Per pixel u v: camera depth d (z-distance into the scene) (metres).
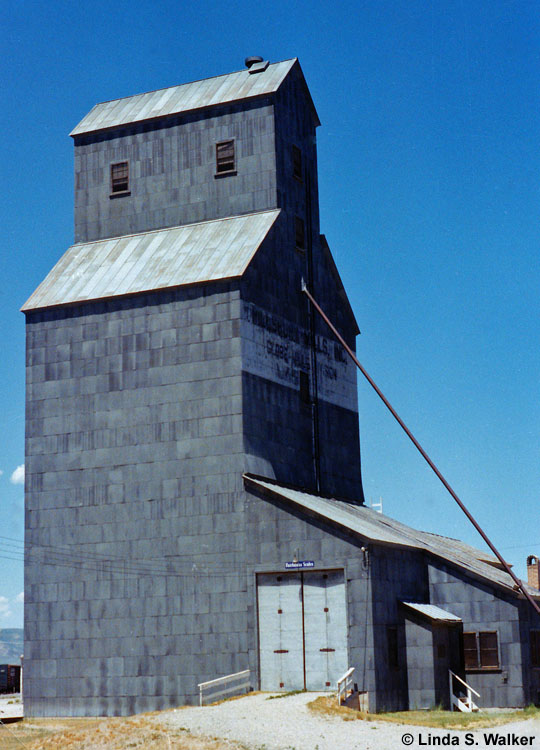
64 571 57.59
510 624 55.03
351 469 68.19
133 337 58.41
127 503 56.88
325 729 42.19
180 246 61.69
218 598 54.19
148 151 65.31
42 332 60.44
